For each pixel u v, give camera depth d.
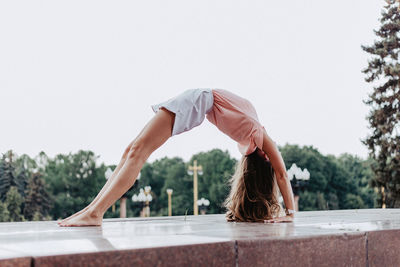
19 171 48.78
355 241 2.63
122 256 1.81
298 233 2.55
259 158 4.32
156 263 1.90
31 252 1.73
